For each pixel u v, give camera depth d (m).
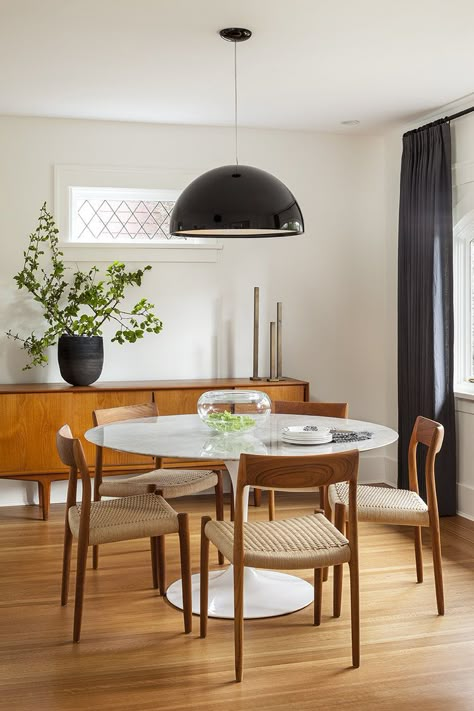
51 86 4.61
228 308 5.75
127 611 3.50
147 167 5.55
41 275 5.41
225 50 3.96
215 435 3.47
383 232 5.99
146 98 4.86
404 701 2.68
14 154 5.35
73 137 5.43
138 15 3.50
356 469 2.91
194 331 5.70
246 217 3.19
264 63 4.18
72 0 3.32
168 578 3.93
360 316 5.98
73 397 5.00
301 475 2.83
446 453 5.07
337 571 3.39
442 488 5.09
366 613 3.46
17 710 2.61
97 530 3.17
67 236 5.45
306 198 5.84
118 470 5.09
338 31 3.70
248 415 3.42
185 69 4.27
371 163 5.94
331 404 4.36
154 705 2.65
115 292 5.26
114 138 5.49
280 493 5.77
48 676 2.87
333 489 3.72
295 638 3.20
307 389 5.38
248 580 3.64
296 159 5.81
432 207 5.07
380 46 3.92
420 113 5.24
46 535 4.67
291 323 5.86
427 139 5.15
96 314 5.23
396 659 3.00
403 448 5.46
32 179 5.38
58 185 5.41
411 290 5.32
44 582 3.87
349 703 2.66
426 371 5.13
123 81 4.50
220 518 4.16
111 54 4.03
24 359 5.41
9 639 3.20
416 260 5.26
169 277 5.64
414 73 4.36
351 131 5.78
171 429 3.65
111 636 3.22
